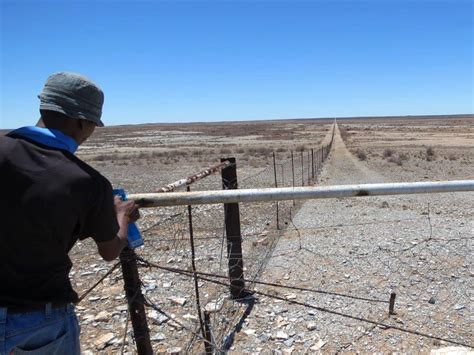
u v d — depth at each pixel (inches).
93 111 71.4
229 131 4734.3
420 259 240.1
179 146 2361.0
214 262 242.4
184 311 177.8
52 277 68.9
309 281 210.7
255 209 405.7
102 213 68.7
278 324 165.6
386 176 724.0
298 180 650.8
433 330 160.7
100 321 176.6
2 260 65.8
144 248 269.3
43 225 63.9
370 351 147.4
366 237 291.0
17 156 63.7
